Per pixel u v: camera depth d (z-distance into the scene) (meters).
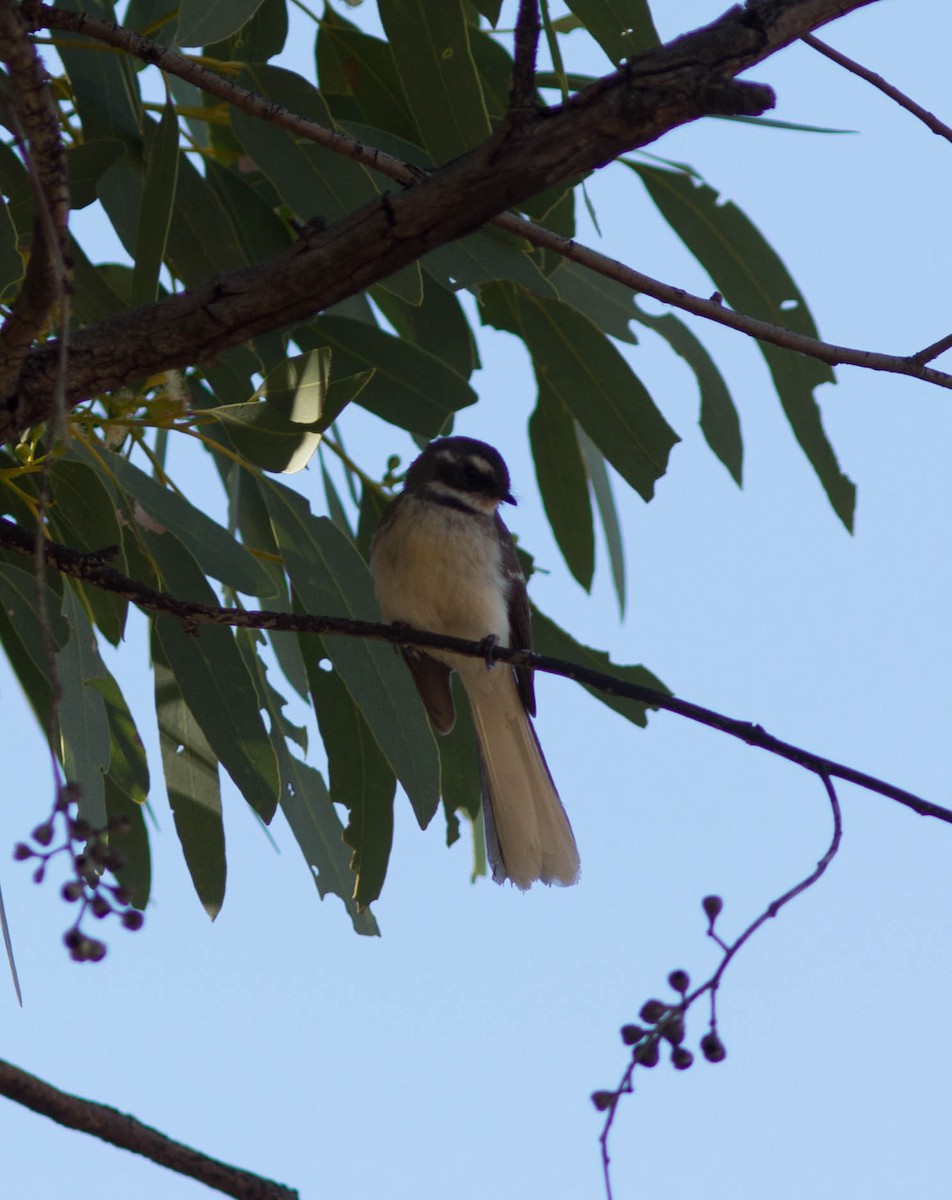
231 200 10.13
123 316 7.12
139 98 9.13
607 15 9.02
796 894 5.42
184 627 8.68
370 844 10.44
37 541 5.32
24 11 7.22
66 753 8.79
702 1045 5.28
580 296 11.52
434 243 6.96
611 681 7.11
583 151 6.73
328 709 10.45
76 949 4.75
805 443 11.04
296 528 9.67
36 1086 5.71
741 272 11.25
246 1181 6.04
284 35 10.44
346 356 10.14
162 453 11.23
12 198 8.79
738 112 6.62
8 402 7.03
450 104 9.09
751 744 6.65
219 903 9.80
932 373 7.20
